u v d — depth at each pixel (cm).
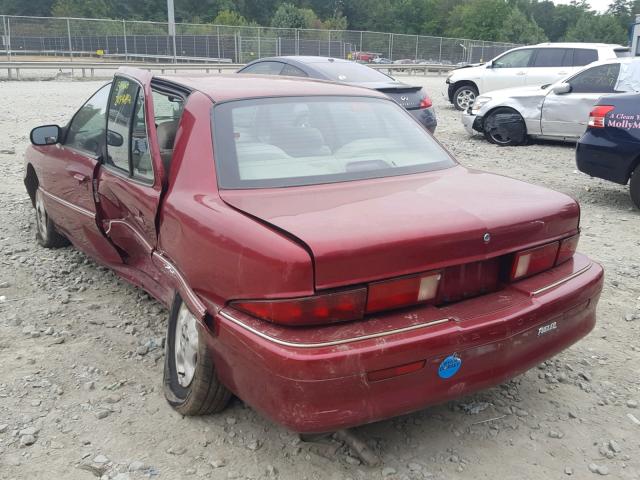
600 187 889
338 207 287
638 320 457
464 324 268
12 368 372
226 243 273
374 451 304
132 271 418
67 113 1462
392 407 257
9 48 2764
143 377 366
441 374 265
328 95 381
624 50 1552
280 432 315
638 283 526
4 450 300
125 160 391
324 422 248
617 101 732
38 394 345
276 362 245
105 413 327
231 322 267
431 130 1089
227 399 316
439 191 320
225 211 288
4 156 1014
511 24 8850
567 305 305
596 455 307
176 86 378
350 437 301
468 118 1283
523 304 289
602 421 335
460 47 4044
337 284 251
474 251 279
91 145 454
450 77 1803
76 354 390
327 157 338
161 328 427
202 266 288
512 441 315
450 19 9750
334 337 248
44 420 323
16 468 288
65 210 493
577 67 1564
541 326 294
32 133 488
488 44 4172
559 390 363
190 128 335
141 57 3050
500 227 287
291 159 330
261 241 259
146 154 360
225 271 272
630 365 394
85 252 498
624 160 728
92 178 426
